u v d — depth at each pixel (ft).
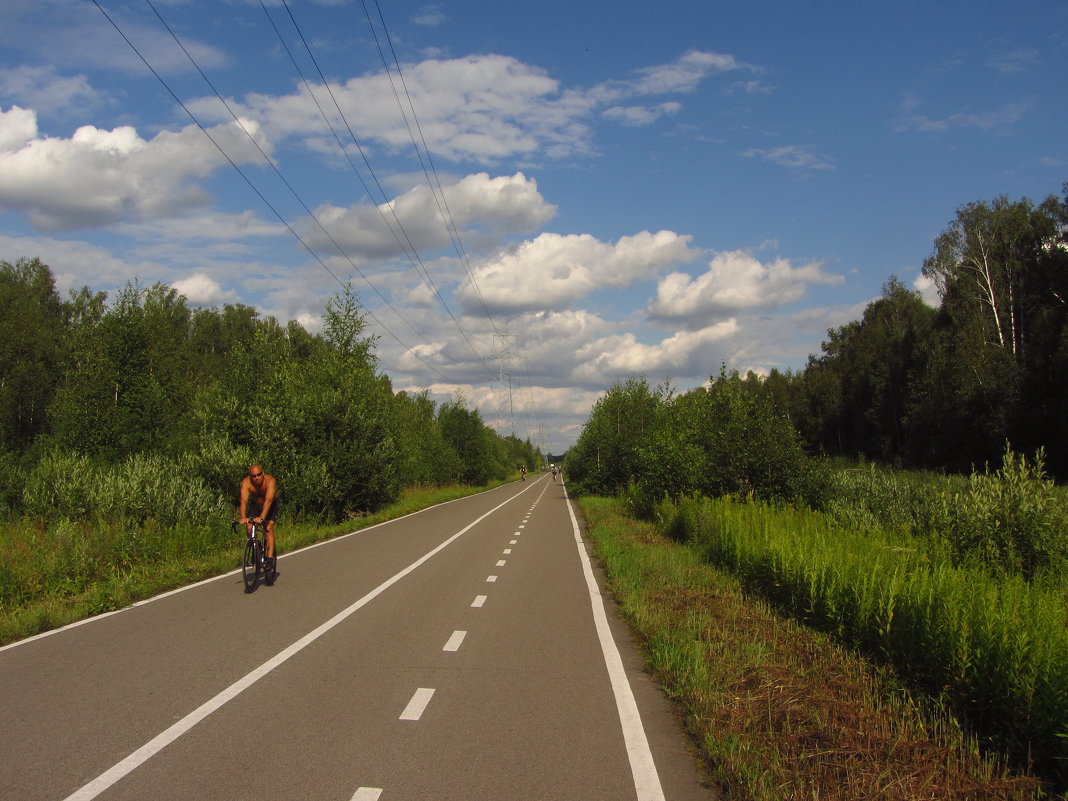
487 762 14.65
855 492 58.29
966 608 18.67
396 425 110.42
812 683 19.54
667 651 22.22
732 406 62.64
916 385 187.73
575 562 46.50
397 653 23.30
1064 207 156.76
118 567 39.24
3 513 58.08
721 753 14.76
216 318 206.39
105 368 81.00
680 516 56.85
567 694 19.27
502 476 293.84
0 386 125.18
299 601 32.37
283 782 13.47
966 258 168.96
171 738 15.66
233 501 62.64
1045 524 32.91
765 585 32.96
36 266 178.09
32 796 12.68
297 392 81.41
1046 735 14.74
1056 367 131.54
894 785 13.37
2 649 23.61
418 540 60.34
